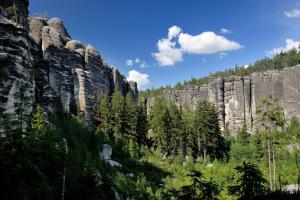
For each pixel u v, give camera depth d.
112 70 125.19
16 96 30.28
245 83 157.50
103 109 89.88
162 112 95.94
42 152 28.36
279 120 63.03
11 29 43.59
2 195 20.86
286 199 19.05
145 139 97.44
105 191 44.50
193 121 96.81
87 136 72.31
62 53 92.00
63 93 87.00
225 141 104.56
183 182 65.19
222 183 57.28
